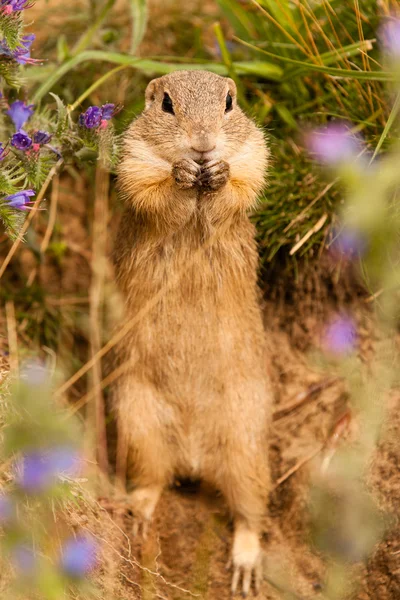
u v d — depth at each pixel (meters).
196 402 11.05
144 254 10.68
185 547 11.08
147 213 10.47
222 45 12.41
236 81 12.66
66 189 14.27
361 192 7.01
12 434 7.33
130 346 10.96
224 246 10.61
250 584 10.62
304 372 12.72
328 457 11.52
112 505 10.87
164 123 10.40
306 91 12.78
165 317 10.73
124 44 14.51
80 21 14.44
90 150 10.52
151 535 10.95
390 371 10.41
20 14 9.27
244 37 13.18
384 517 10.33
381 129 11.78
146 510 11.04
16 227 9.16
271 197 12.36
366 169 11.06
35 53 14.13
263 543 11.20
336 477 10.89
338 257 12.48
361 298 12.50
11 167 9.89
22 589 7.84
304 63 11.08
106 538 9.86
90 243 14.23
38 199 10.51
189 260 10.60
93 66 13.92
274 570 10.81
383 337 11.46
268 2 12.24
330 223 12.16
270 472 11.93
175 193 10.32
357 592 10.05
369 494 10.48
